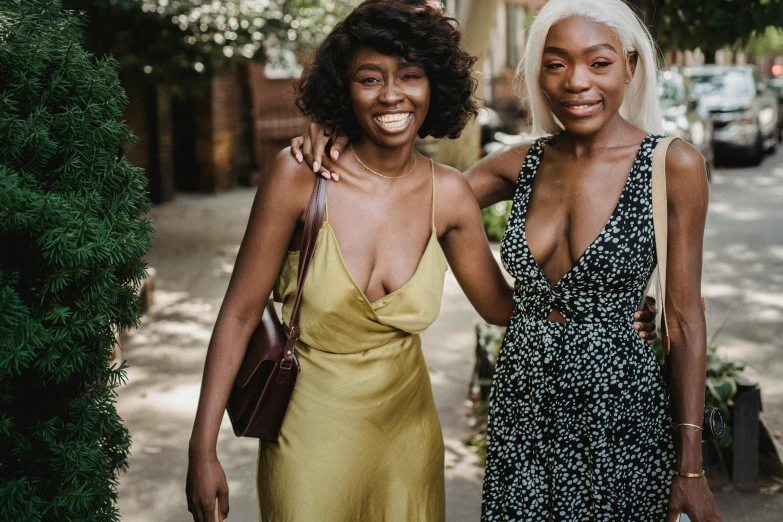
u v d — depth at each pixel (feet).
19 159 5.53
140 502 11.82
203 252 30.58
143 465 13.01
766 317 21.13
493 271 7.66
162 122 42.14
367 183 6.86
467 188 7.26
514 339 7.43
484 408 14.88
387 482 7.15
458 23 6.85
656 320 7.29
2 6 6.12
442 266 7.08
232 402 6.98
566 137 7.34
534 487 7.37
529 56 7.32
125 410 15.34
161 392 16.30
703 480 6.97
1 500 5.35
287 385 6.83
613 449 7.11
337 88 6.70
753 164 52.85
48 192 5.51
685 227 6.91
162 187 42.80
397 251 6.88
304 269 6.69
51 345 5.37
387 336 6.93
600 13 6.89
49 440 5.82
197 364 18.03
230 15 27.53
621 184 7.02
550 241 7.23
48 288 5.37
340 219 6.76
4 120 5.41
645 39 7.09
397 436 7.15
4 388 5.46
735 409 12.16
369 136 6.72
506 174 7.82
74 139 5.81
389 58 6.48
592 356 7.03
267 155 51.37
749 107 50.75
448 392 16.24
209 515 6.72
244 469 13.04
